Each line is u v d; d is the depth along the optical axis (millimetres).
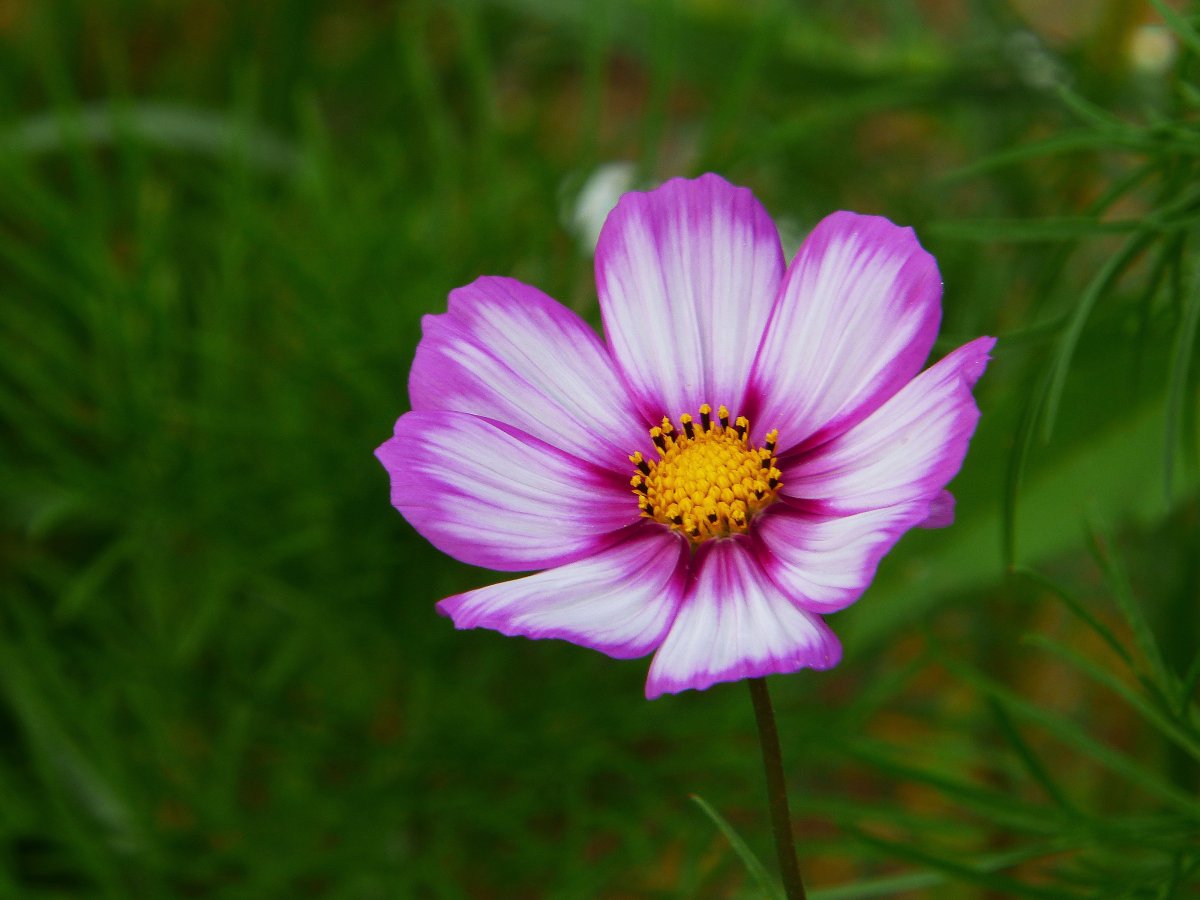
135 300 336
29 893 305
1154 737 315
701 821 301
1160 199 236
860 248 207
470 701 332
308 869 303
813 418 208
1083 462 265
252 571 330
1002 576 270
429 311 334
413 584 343
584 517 208
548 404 214
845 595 181
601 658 337
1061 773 345
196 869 306
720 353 217
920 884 236
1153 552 314
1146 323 231
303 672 344
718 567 202
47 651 319
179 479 333
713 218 216
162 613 339
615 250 217
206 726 343
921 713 335
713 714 317
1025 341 243
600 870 298
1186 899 236
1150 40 316
